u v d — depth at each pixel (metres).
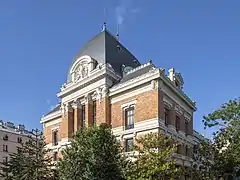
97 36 55.31
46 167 43.88
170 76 48.31
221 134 38.06
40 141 47.56
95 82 48.94
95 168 30.55
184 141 48.56
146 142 35.38
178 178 36.22
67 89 53.38
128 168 32.94
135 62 55.16
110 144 32.47
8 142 87.50
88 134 32.69
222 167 37.31
